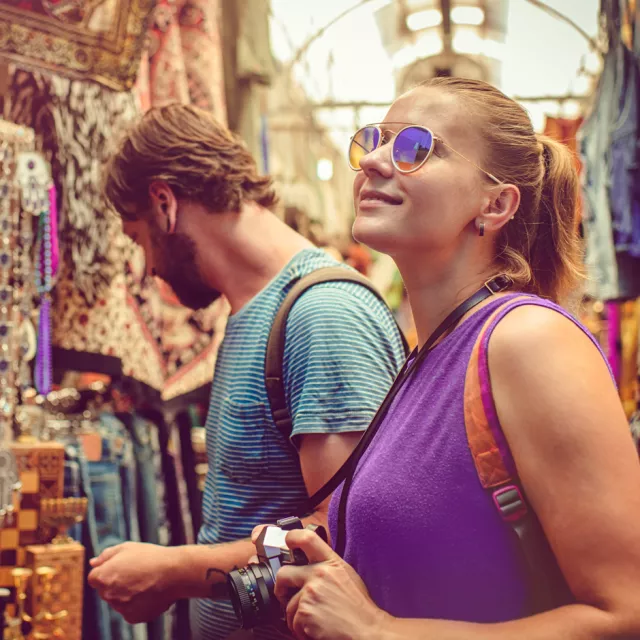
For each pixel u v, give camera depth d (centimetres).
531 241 94
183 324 217
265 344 136
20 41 186
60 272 192
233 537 135
